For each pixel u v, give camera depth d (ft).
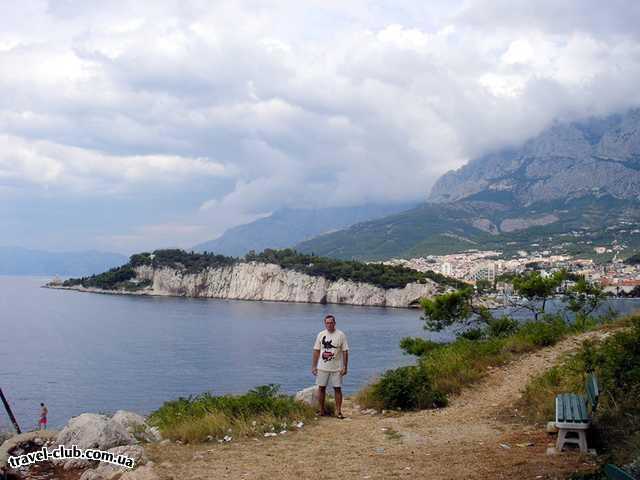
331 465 27.86
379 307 584.40
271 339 288.92
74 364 208.44
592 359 37.45
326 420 42.16
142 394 151.53
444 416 40.98
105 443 29.45
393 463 27.58
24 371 191.83
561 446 27.17
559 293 105.70
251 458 29.68
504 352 65.41
